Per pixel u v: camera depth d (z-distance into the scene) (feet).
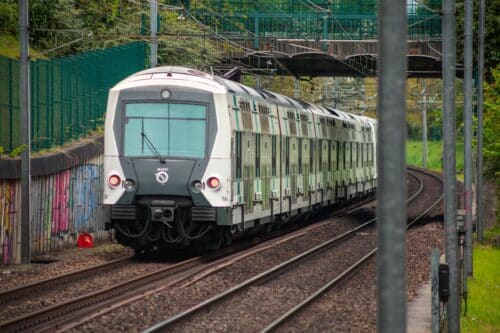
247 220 213.05
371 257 215.51
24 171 190.08
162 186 193.47
